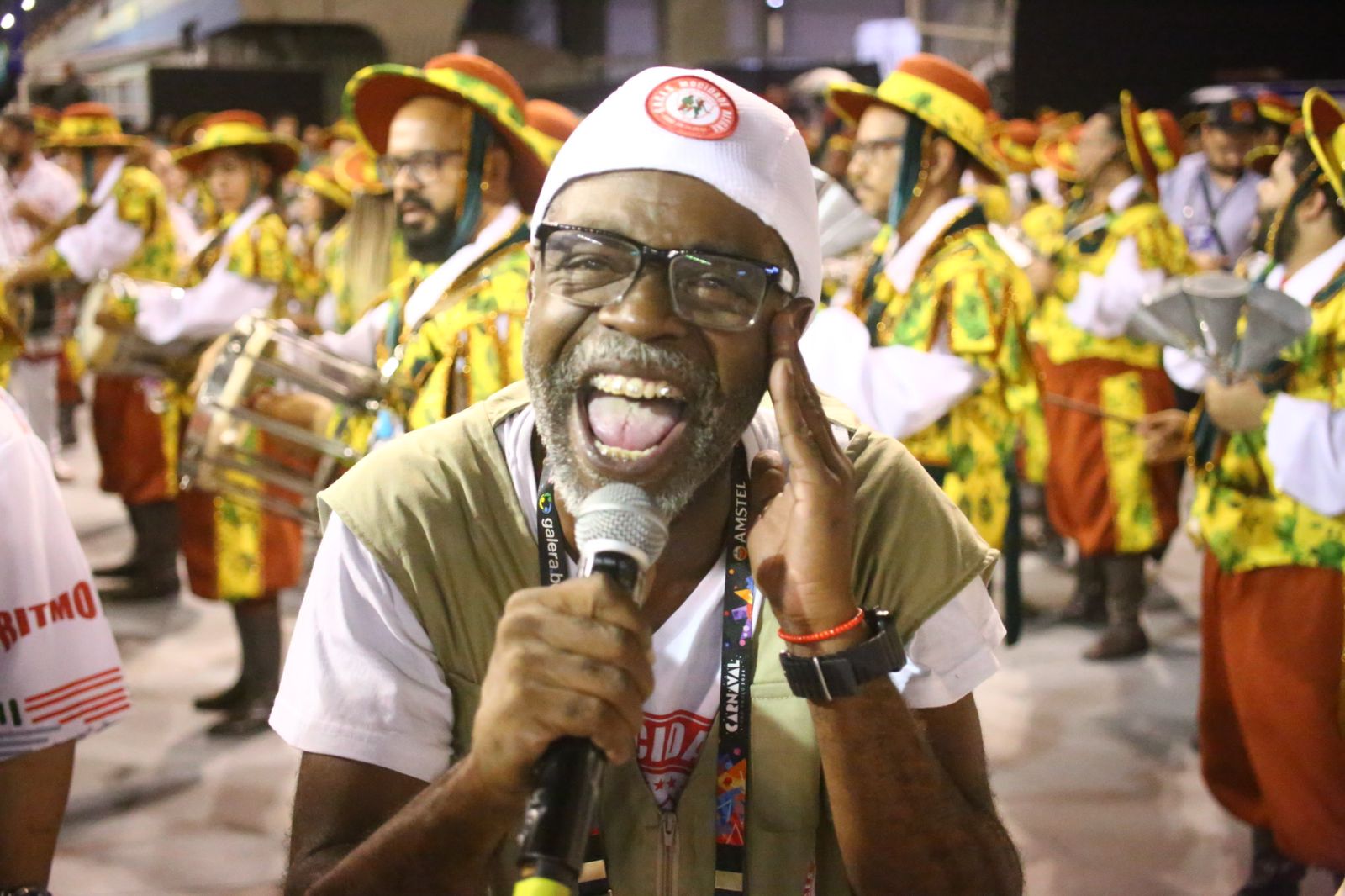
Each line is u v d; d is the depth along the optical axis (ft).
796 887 3.71
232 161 15.05
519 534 3.76
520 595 3.01
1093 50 35.01
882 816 3.53
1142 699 13.52
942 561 3.87
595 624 2.94
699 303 3.37
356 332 9.98
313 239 23.22
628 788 3.71
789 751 3.70
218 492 9.43
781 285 3.49
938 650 3.90
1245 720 8.98
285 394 9.26
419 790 3.65
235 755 12.35
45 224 19.04
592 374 3.41
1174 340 9.12
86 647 4.92
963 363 9.82
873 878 3.63
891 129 10.64
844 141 25.77
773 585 3.50
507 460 3.85
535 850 2.82
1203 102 26.68
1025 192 24.56
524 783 3.03
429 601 3.69
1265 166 17.26
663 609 3.81
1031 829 10.73
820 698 3.47
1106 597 15.78
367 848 3.29
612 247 3.38
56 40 65.00
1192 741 12.44
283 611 16.97
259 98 42.37
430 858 3.21
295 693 3.67
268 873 10.09
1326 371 8.70
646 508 3.22
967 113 10.44
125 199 17.26
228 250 14.53
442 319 8.48
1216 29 34.83
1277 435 8.52
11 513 4.77
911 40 53.57
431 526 3.72
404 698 3.64
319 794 3.59
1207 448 9.52
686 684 3.79
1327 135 8.76
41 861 4.80
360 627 3.68
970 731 3.95
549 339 3.45
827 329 9.98
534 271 3.70
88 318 13.61
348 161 18.94
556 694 2.91
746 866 3.71
